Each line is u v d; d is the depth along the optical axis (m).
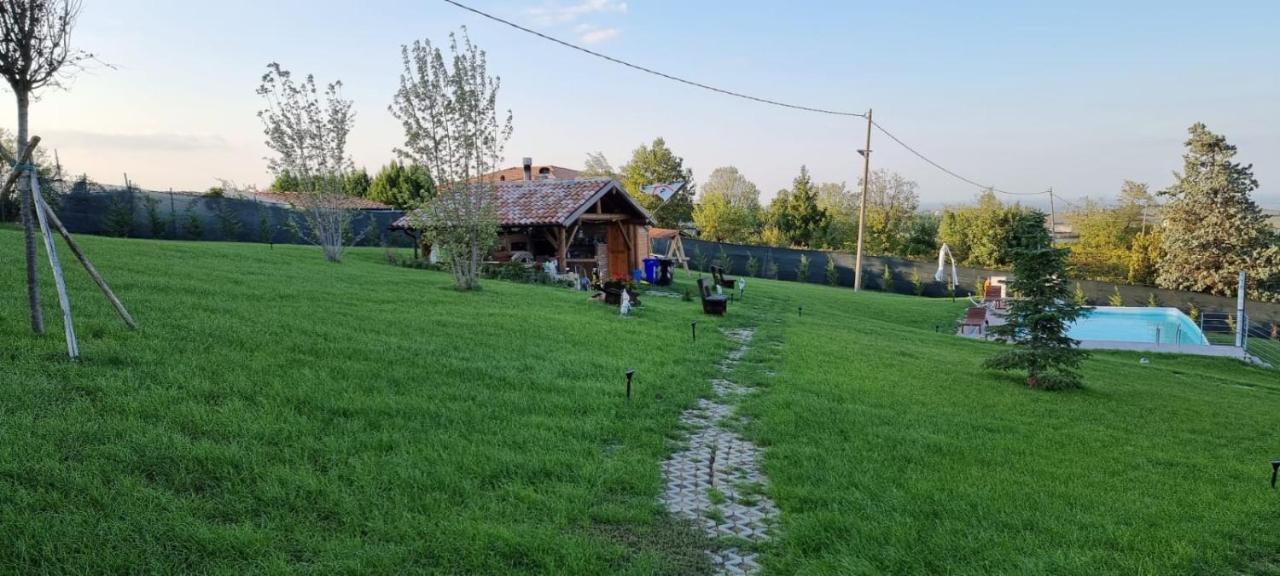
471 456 6.14
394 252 26.36
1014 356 13.08
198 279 13.09
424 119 16.81
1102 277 52.09
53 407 5.77
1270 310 31.70
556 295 18.48
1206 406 12.80
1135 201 62.94
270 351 8.35
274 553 4.32
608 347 11.79
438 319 12.12
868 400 10.19
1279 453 9.51
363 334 10.02
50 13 7.07
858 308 27.19
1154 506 6.55
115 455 5.14
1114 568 5.12
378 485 5.38
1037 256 13.07
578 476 6.12
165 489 4.88
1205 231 46.22
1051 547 5.42
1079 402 11.84
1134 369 17.78
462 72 16.78
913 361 14.25
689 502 6.04
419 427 6.68
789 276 41.34
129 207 27.14
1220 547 5.63
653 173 61.44
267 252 21.20
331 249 21.39
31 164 7.29
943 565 5.00
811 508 5.98
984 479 6.94
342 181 22.00
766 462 7.06
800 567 4.95
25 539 4.07
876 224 63.12
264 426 6.04
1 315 8.06
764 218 66.00
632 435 7.45
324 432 6.23
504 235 25.75
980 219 57.22
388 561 4.37
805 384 10.88
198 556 4.22
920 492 6.41
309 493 5.12
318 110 21.23
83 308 9.08
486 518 5.12
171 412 6.01
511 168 51.19
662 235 35.94
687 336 14.34
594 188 25.62
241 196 36.09
